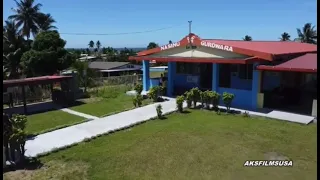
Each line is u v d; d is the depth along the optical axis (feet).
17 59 136.67
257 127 48.39
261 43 85.10
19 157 35.35
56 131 48.47
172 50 76.23
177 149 39.09
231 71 74.64
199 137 43.65
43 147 40.81
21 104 73.87
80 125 51.90
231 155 37.01
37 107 70.18
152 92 71.05
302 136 43.86
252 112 57.36
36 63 114.32
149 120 54.19
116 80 115.34
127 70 204.54
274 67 56.29
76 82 82.79
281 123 50.88
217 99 60.29
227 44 69.67
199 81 78.64
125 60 303.68
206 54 69.46
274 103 62.44
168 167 33.76
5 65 137.49
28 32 174.29
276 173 32.17
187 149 39.06
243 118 54.03
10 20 162.40
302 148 39.11
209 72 78.23
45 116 60.75
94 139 44.16
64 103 74.54
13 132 35.01
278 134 44.78
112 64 211.61
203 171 32.76
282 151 38.19
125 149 39.45
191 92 62.49
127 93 86.22
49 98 81.35
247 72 71.72
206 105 61.93
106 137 45.01
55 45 120.26
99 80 109.91
